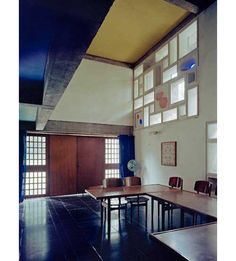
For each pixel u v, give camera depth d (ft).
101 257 10.35
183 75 18.43
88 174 25.67
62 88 9.60
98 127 24.72
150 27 19.74
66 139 24.98
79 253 10.76
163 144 20.79
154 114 22.31
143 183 24.07
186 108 17.95
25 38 6.66
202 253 4.40
